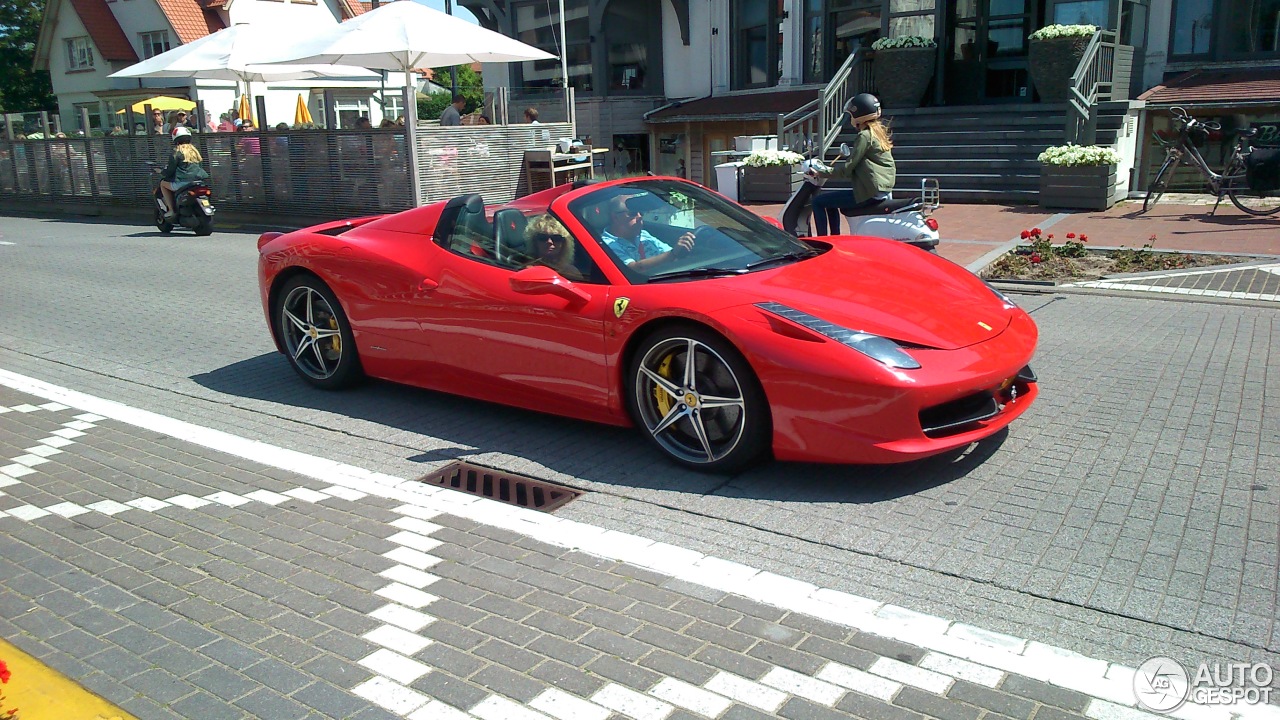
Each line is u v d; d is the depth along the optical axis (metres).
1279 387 5.43
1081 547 3.56
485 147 16.06
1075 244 10.05
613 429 5.20
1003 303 4.76
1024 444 4.64
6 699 2.85
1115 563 3.43
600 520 4.02
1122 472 4.25
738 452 4.27
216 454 5.04
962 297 4.64
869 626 3.09
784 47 20.91
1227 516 3.77
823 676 2.82
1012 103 16.62
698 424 4.38
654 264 4.72
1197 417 4.95
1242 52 15.18
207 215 15.90
